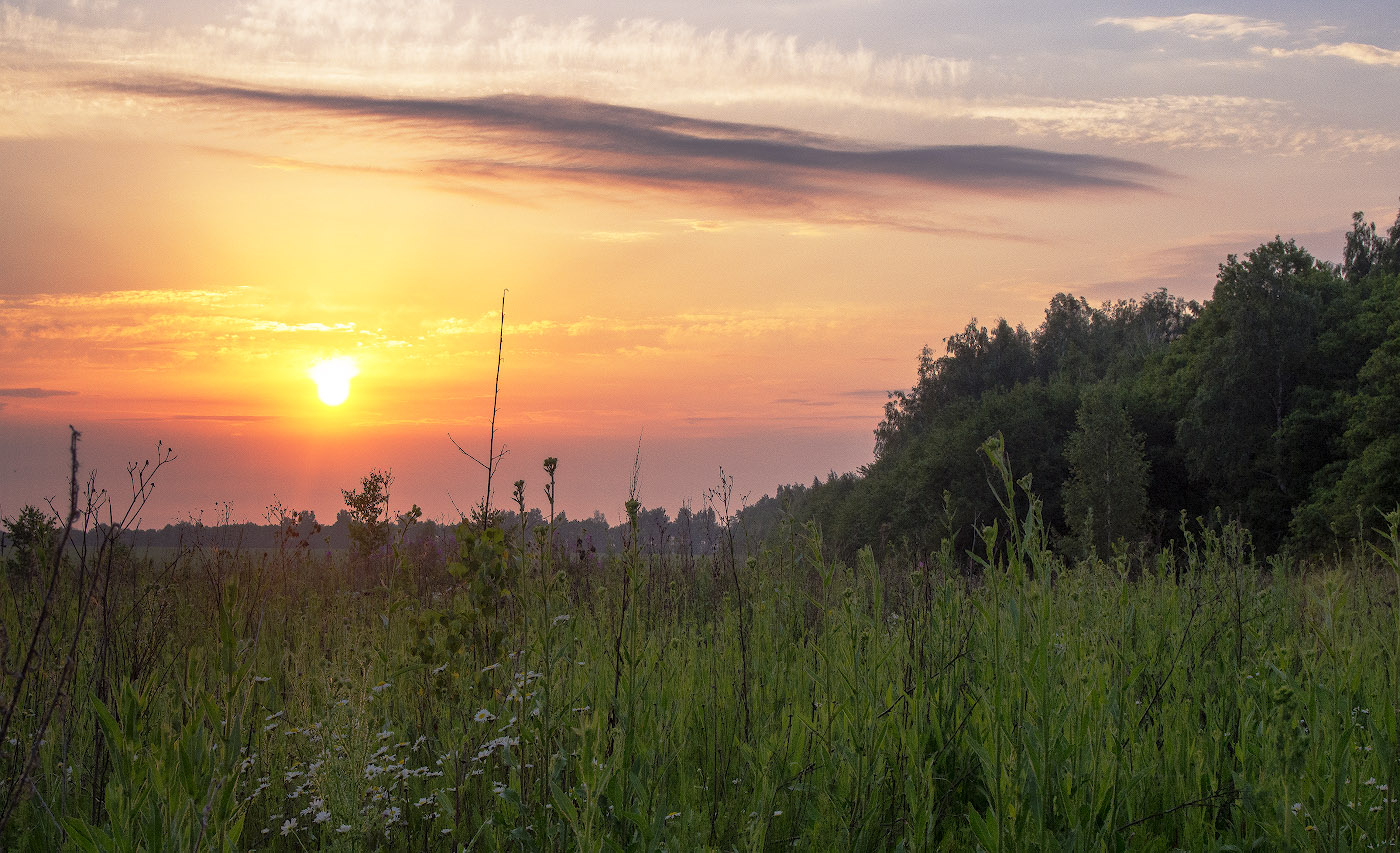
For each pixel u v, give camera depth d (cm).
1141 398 5928
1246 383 4994
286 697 587
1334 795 323
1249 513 4775
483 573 589
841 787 385
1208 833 363
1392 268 6481
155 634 488
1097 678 354
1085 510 4834
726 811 385
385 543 1234
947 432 6425
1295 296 4975
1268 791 355
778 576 633
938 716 406
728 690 488
